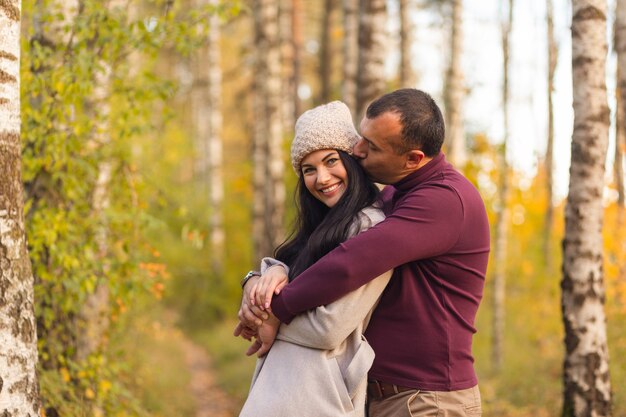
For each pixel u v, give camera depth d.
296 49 17.19
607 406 4.71
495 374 9.54
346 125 2.46
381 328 2.41
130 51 4.85
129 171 5.20
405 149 2.37
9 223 2.56
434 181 2.40
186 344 14.62
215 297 15.97
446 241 2.32
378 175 2.47
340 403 2.28
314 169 2.45
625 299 7.97
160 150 10.12
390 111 2.35
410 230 2.27
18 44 2.66
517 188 12.98
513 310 12.99
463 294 2.41
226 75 18.67
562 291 4.81
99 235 5.02
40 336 4.69
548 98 11.49
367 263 2.23
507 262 13.35
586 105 4.67
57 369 4.84
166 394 8.36
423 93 2.44
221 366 11.77
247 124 21.02
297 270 2.42
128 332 6.73
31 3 4.52
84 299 4.77
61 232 4.35
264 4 12.30
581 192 4.70
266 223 12.42
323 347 2.30
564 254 4.80
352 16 9.44
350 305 2.27
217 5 4.97
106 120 5.02
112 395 5.00
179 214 5.52
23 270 2.61
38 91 4.28
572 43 4.72
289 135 13.89
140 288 5.02
